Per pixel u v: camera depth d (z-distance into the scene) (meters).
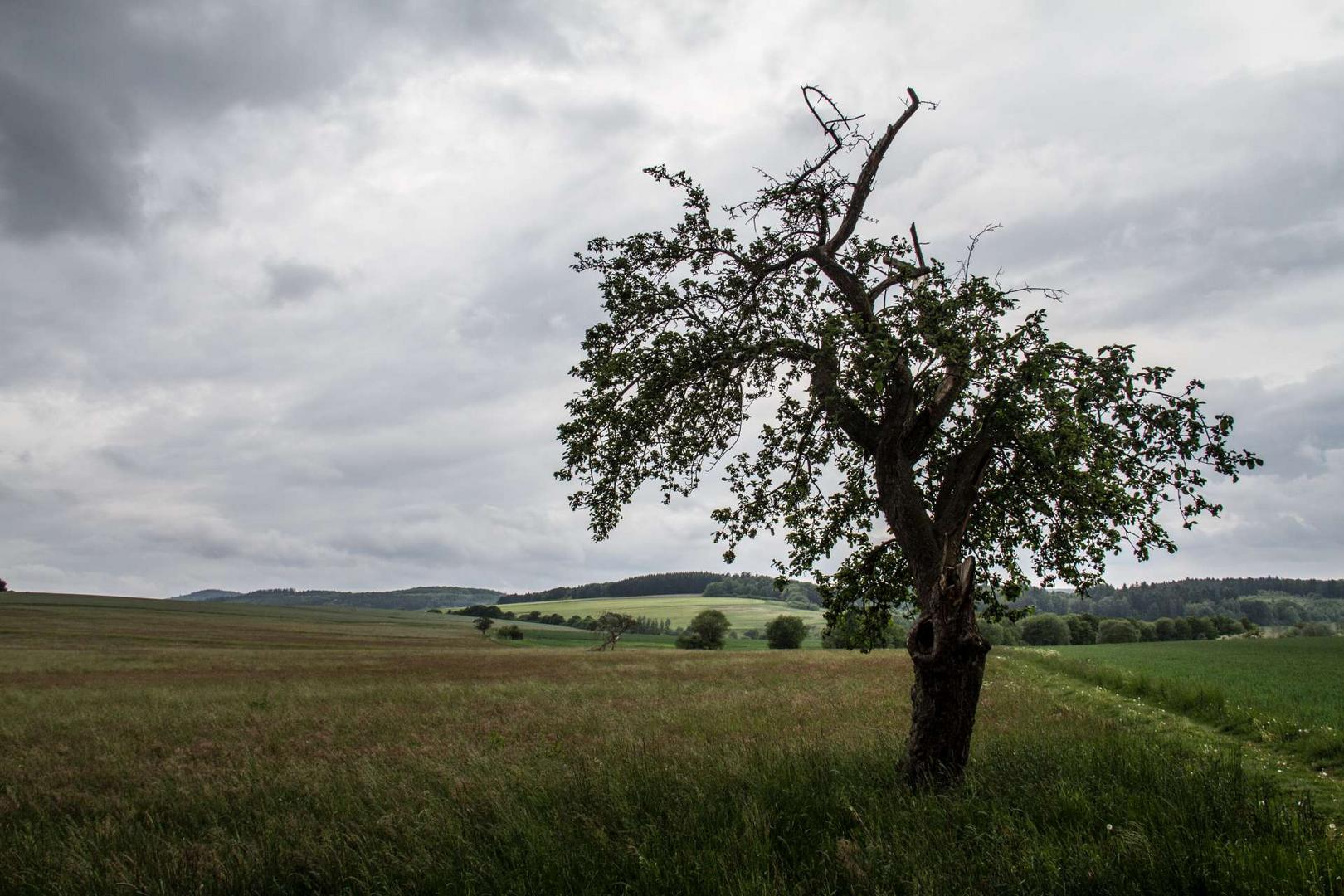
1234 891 4.82
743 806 6.95
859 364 8.00
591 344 10.11
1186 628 113.94
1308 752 10.65
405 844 6.72
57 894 6.10
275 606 173.62
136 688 31.97
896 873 5.51
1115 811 6.47
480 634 122.31
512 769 9.74
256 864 6.49
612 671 41.06
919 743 7.64
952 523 8.37
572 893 5.52
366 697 27.56
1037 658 38.81
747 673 37.34
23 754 15.22
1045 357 7.61
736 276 10.16
